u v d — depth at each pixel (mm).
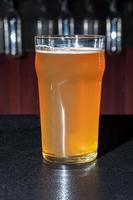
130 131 725
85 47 535
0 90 1994
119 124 778
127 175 520
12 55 1989
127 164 560
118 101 2004
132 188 479
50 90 540
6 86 1992
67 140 545
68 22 2207
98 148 630
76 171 532
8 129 746
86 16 2258
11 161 577
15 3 2215
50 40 533
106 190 473
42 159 582
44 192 469
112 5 2209
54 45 532
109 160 576
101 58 559
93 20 2256
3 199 453
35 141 671
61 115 541
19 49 2117
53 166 552
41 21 2234
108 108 2004
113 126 762
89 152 560
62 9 2205
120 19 2189
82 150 552
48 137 554
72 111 539
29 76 1979
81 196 458
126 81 1996
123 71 1998
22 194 465
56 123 544
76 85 536
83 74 535
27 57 1981
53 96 539
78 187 482
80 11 2262
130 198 453
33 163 567
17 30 2160
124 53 2006
